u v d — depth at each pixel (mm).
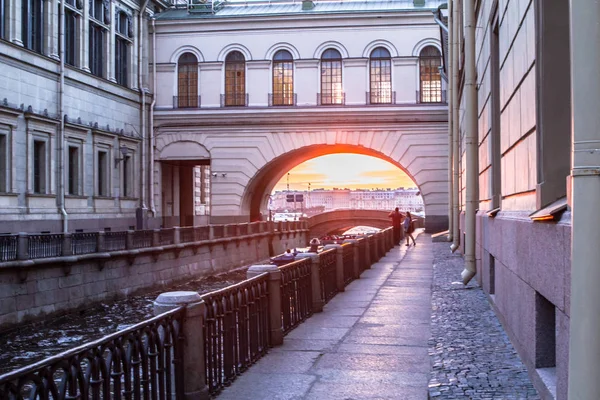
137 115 44781
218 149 47000
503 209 9898
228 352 7828
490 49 11906
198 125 47062
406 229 34750
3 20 31312
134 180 43969
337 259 16156
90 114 38250
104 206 39469
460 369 7238
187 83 47625
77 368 4617
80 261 25297
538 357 6422
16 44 31250
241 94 47375
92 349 4863
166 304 6637
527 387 6422
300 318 11836
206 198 60562
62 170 34469
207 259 38469
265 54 47188
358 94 46719
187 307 6660
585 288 3412
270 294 9773
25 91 32156
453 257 23828
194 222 53812
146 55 46469
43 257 23188
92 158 38219
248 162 46969
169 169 50375
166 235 33094
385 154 46344
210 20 47125
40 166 33469
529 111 7094
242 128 47000
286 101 47219
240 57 47469
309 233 65062
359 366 8516
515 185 8438
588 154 3426
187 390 6668
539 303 6418
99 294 26812
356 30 46750
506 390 6340
